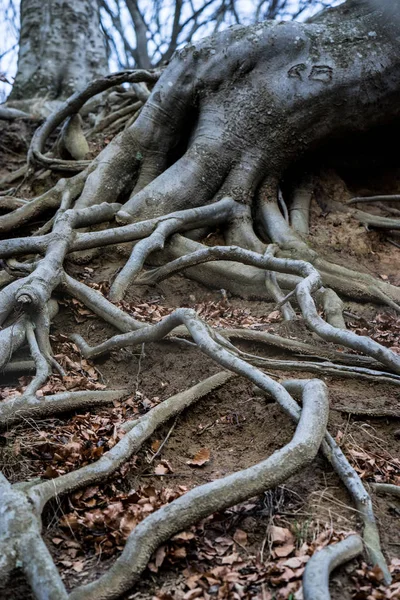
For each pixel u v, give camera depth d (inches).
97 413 217.0
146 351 250.8
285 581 145.6
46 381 228.7
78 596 138.3
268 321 279.1
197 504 154.3
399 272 350.0
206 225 340.5
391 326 288.7
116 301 283.1
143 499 174.6
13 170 461.7
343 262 343.3
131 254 302.4
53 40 633.6
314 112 364.5
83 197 349.7
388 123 386.9
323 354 244.1
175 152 382.3
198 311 294.8
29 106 558.6
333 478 180.1
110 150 367.6
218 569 150.9
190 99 371.9
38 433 198.7
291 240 331.0
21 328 245.6
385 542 162.4
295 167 386.9
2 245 283.9
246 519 166.7
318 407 186.1
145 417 200.5
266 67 366.3
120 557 146.6
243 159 359.3
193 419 215.6
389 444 203.0
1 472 169.5
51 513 167.0
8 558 140.3
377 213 397.4
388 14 373.4
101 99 524.7
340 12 396.8
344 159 408.5
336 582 145.3
